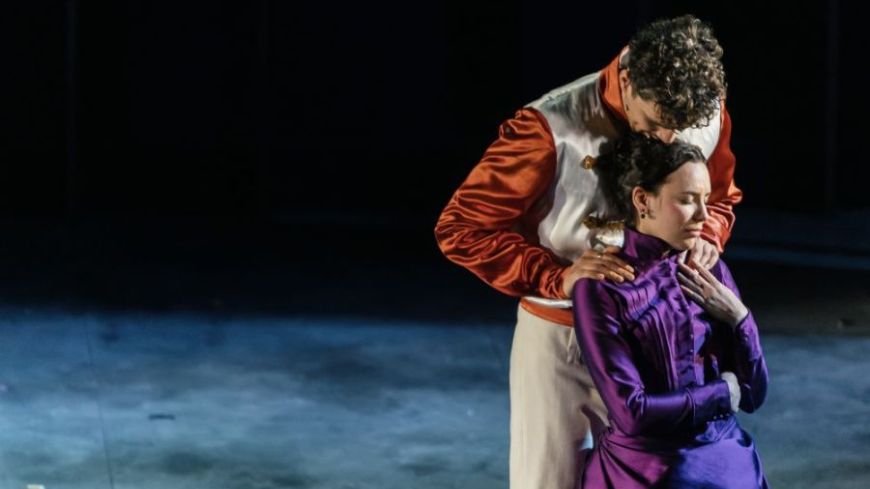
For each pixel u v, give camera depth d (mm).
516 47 23672
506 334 16406
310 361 15102
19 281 18531
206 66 23047
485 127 23953
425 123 24109
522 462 7770
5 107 22438
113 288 18312
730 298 7285
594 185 7324
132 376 14430
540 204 7480
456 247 7508
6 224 22188
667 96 6664
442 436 12641
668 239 7090
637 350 7094
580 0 23422
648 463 7074
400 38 23859
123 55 22969
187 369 14734
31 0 22203
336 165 24062
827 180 23641
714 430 7184
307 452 12156
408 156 24000
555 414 7582
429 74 23953
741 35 24078
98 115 23031
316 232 22375
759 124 24203
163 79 23047
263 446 12289
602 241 7398
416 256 20688
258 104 23094
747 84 24172
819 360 15195
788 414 13273
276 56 23781
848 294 18266
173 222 22922
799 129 23781
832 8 23312
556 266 7320
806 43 23594
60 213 22781
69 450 12094
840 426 12930
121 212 23266
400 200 24062
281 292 18281
